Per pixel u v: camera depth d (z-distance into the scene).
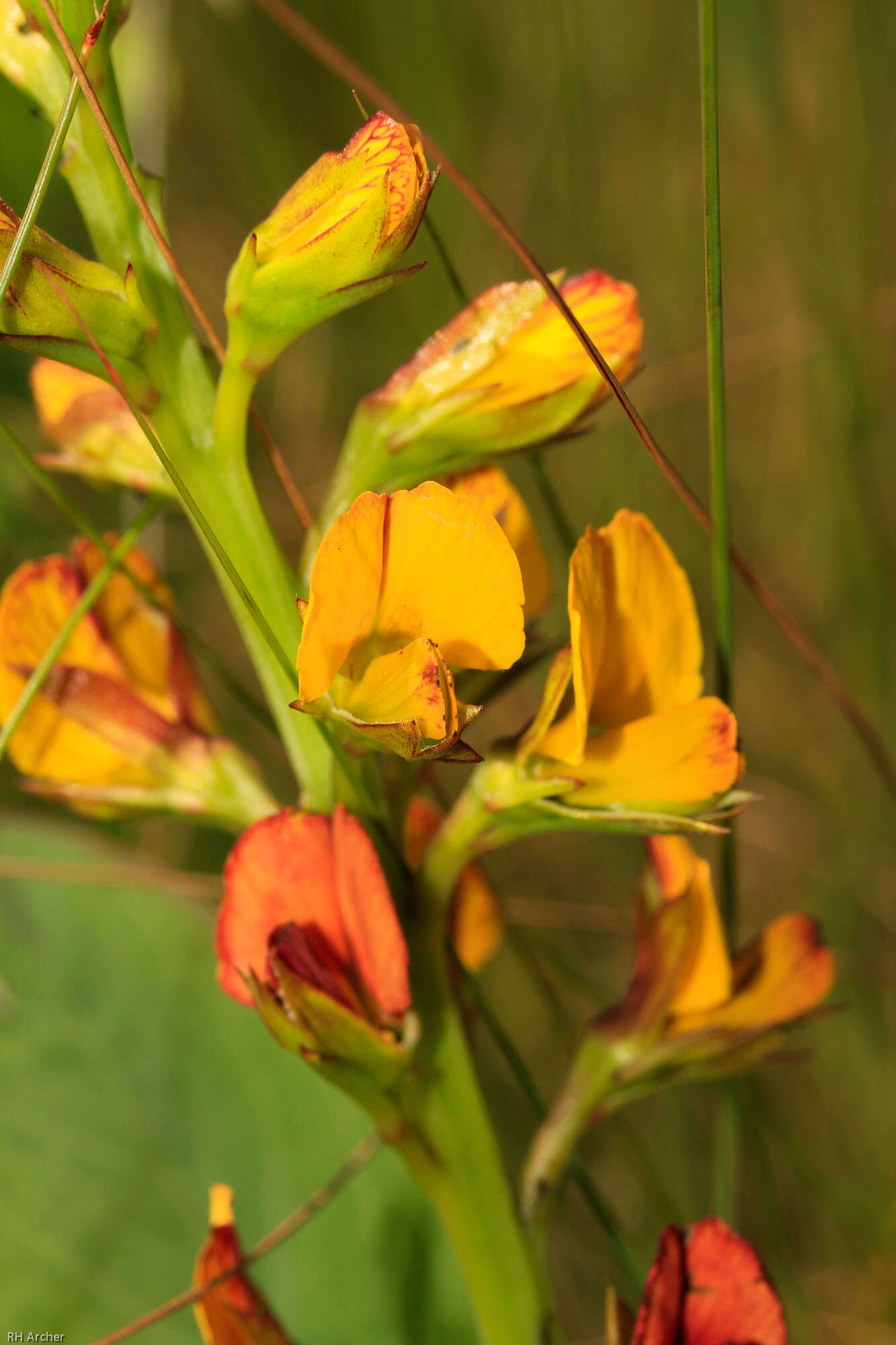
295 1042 0.22
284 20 0.25
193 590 0.41
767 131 0.41
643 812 0.23
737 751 0.22
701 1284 0.23
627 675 0.23
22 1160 0.27
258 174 0.42
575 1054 0.29
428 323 0.39
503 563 0.22
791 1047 0.37
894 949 0.38
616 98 0.42
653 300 0.43
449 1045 0.23
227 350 0.22
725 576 0.25
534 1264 0.24
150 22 0.36
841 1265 0.34
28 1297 0.27
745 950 0.24
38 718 0.24
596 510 0.41
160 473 0.24
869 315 0.40
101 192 0.23
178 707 0.24
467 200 0.41
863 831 0.40
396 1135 0.23
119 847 0.28
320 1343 0.27
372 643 0.22
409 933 0.23
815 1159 0.36
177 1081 0.28
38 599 0.24
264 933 0.22
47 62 0.23
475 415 0.23
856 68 0.40
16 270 0.22
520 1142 0.34
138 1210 0.27
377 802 0.23
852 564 0.40
